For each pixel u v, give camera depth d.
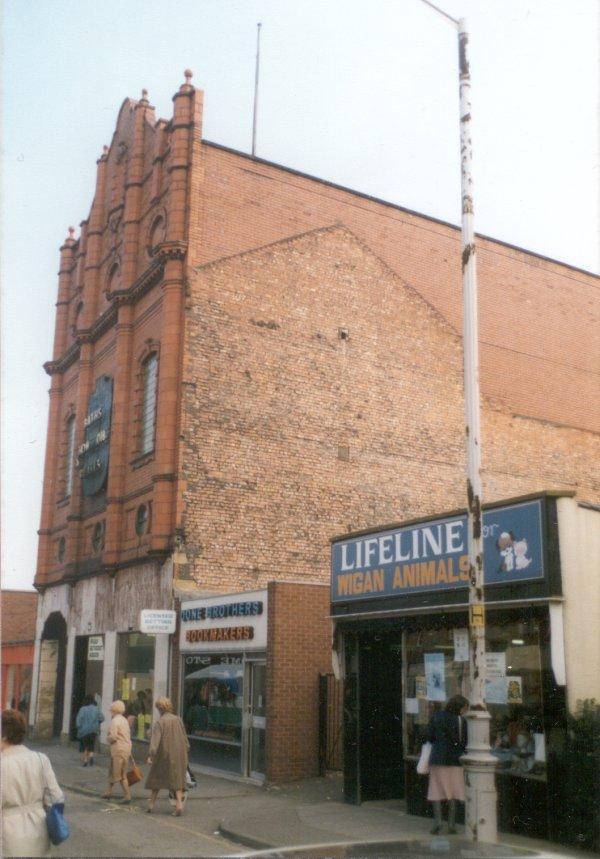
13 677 35.69
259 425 21.72
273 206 23.39
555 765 9.88
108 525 23.48
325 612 16.78
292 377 22.55
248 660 17.02
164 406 20.91
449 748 10.88
